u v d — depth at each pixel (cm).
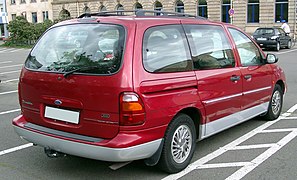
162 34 428
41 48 460
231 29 555
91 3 5250
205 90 462
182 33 455
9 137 602
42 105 435
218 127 499
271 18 3741
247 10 3916
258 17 3859
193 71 450
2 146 557
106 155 379
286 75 1255
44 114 434
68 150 404
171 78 415
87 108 394
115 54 390
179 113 434
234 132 605
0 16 4856
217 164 471
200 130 468
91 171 456
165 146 418
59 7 5641
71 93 403
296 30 3606
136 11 452
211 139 571
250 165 466
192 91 443
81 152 393
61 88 411
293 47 2772
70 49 427
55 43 447
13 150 539
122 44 392
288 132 602
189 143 455
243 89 545
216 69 489
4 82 1263
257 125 644
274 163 471
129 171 452
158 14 484
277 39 2414
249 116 576
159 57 413
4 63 1981
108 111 381
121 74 379
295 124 649
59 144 409
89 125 394
